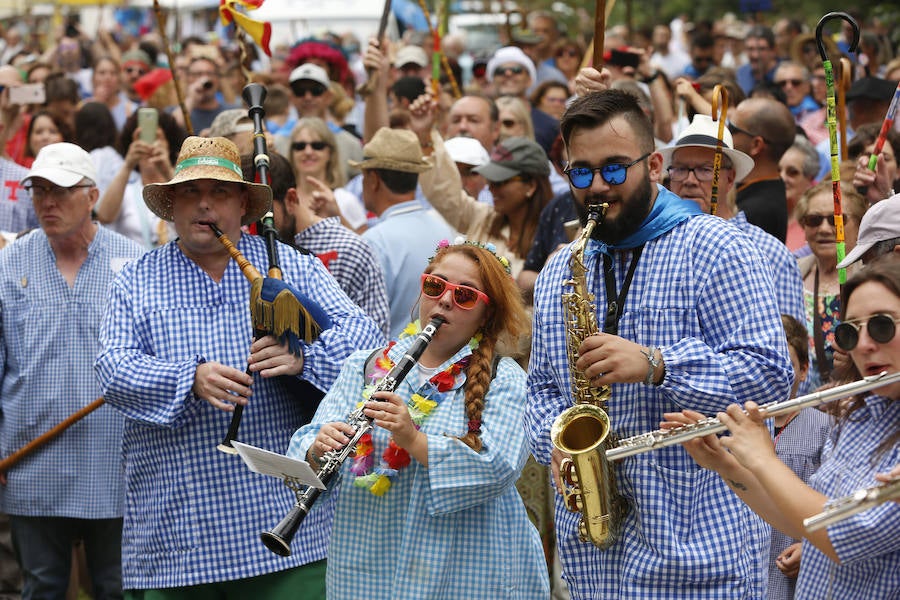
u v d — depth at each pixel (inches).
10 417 661.3
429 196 776.3
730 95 782.5
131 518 536.1
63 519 666.8
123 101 1332.4
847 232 637.3
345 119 1129.4
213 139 537.0
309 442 471.8
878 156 608.7
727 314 412.8
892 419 362.0
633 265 424.5
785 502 343.0
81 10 1867.6
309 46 1152.2
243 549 522.9
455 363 471.8
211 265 541.0
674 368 401.7
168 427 522.9
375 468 464.1
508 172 730.8
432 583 452.8
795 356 544.4
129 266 546.3
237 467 524.7
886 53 1248.8
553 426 411.5
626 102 419.2
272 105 1064.2
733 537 412.8
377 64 903.1
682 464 414.6
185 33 1764.3
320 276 558.6
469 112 905.5
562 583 633.6
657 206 425.7
